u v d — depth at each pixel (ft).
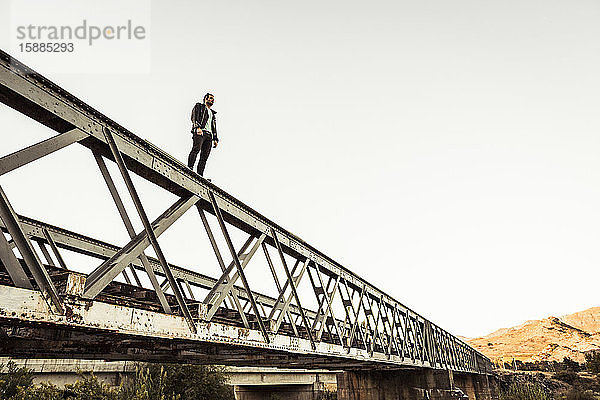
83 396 67.62
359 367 63.31
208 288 43.42
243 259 28.63
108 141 18.74
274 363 46.70
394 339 55.01
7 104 15.93
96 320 16.79
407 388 73.82
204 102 32.91
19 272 14.30
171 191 23.44
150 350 32.12
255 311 27.37
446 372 77.05
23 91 15.55
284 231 33.06
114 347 28.91
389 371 74.43
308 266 37.06
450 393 75.05
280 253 31.94
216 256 27.12
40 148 15.57
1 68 15.03
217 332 23.63
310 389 135.54
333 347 37.60
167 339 20.35
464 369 108.78
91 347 28.25
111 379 78.95
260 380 115.96
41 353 27.78
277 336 29.35
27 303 14.30
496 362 307.37
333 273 41.37
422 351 68.74
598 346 486.79
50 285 15.15
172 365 87.10
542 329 634.84
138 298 22.93
